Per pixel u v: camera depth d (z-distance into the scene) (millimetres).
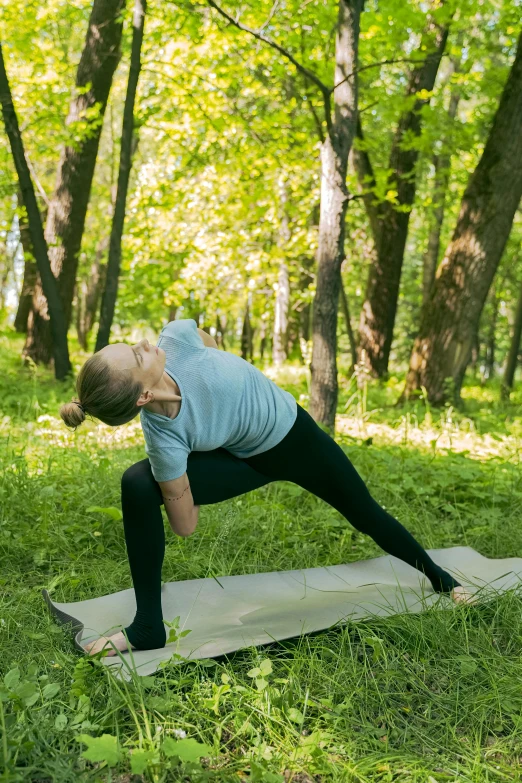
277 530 4223
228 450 2854
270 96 13055
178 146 13484
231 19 5902
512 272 22141
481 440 7770
